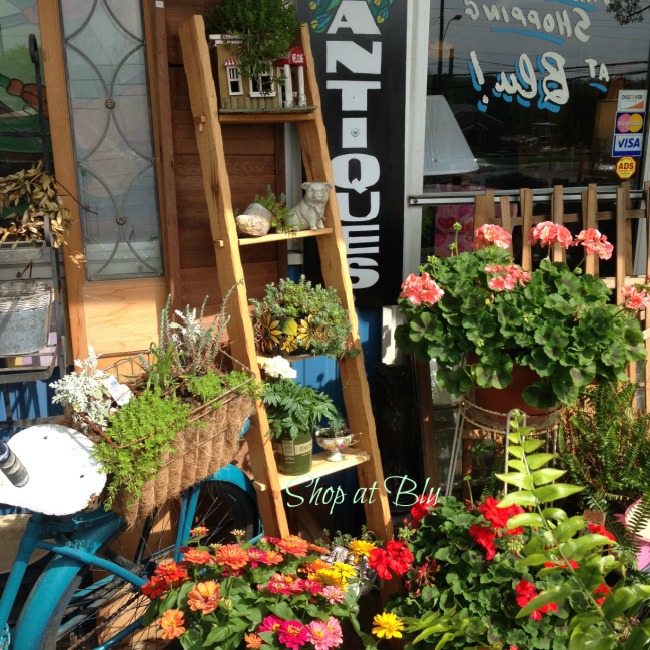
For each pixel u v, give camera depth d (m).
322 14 2.76
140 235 2.72
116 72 2.57
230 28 2.45
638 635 1.74
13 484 1.93
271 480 2.49
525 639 2.10
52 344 2.67
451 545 2.29
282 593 2.08
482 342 2.42
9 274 2.58
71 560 2.15
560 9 3.15
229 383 2.21
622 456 2.88
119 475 1.94
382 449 3.10
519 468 1.99
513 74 3.17
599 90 3.30
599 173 3.40
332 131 2.88
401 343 2.69
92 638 2.77
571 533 1.90
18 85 2.53
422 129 3.04
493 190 3.18
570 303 2.49
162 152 2.57
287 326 2.42
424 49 2.95
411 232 3.13
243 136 2.77
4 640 2.18
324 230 2.61
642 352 2.53
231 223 2.40
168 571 2.13
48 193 2.38
